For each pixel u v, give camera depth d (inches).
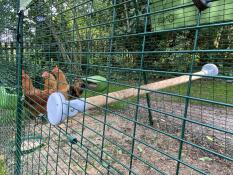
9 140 105.3
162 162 106.3
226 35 145.3
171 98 156.9
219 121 136.8
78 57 57.2
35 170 84.0
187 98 25.8
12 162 99.7
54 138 95.3
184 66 152.2
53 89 66.4
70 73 59.1
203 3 22.9
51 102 48.8
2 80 118.4
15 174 90.0
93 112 147.4
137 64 117.2
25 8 81.4
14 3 96.2
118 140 126.2
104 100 48.2
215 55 139.5
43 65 70.0
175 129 140.6
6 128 112.1
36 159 88.4
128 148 117.6
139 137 131.5
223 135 128.9
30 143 88.6
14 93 98.2
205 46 146.5
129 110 154.6
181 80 79.8
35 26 74.8
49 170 84.7
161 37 154.4
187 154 114.0
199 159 109.3
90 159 102.3
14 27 95.1
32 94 75.0
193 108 152.6
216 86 154.3
